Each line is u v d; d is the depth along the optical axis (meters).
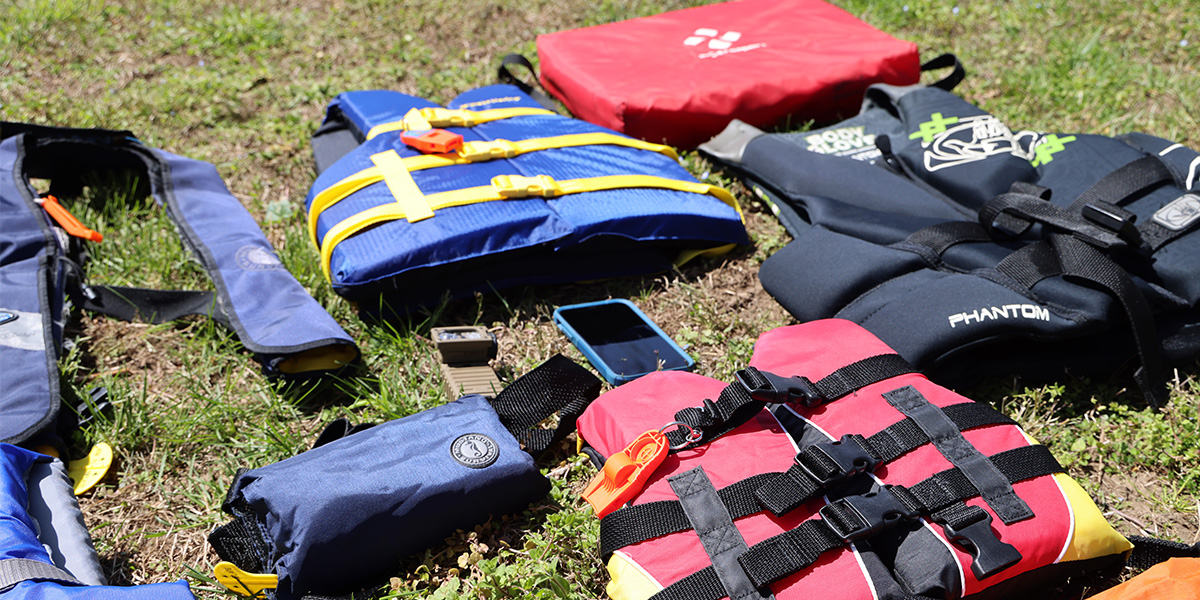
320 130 3.84
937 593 1.60
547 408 2.25
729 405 1.92
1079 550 1.74
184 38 4.82
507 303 2.88
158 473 2.29
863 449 1.79
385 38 4.93
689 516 1.75
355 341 2.69
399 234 2.72
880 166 3.15
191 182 3.28
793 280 2.70
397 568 1.95
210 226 3.06
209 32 4.91
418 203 2.81
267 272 2.82
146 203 3.42
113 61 4.61
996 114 3.99
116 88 4.35
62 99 4.16
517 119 3.49
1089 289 2.30
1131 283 2.28
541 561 1.92
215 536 1.91
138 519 2.18
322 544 1.77
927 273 2.55
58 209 2.96
